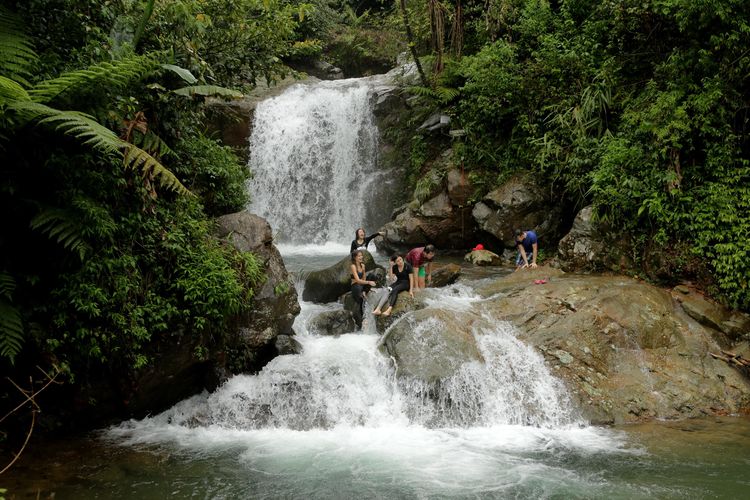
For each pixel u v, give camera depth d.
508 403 7.51
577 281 9.53
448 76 15.27
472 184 13.90
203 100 8.94
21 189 6.08
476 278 11.02
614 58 11.84
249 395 7.52
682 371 8.12
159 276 6.94
